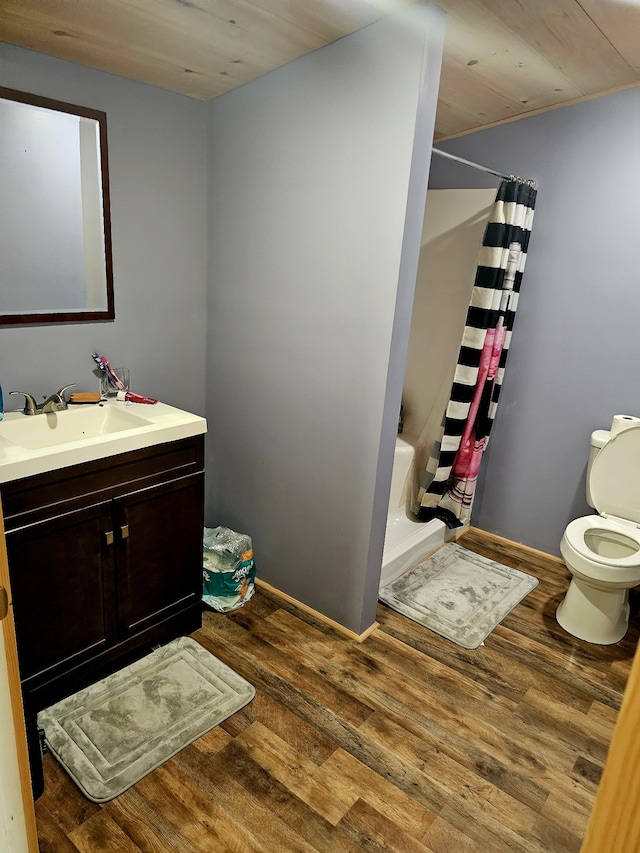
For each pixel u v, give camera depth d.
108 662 1.99
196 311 2.60
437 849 1.48
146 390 2.48
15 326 1.99
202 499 2.17
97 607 1.89
